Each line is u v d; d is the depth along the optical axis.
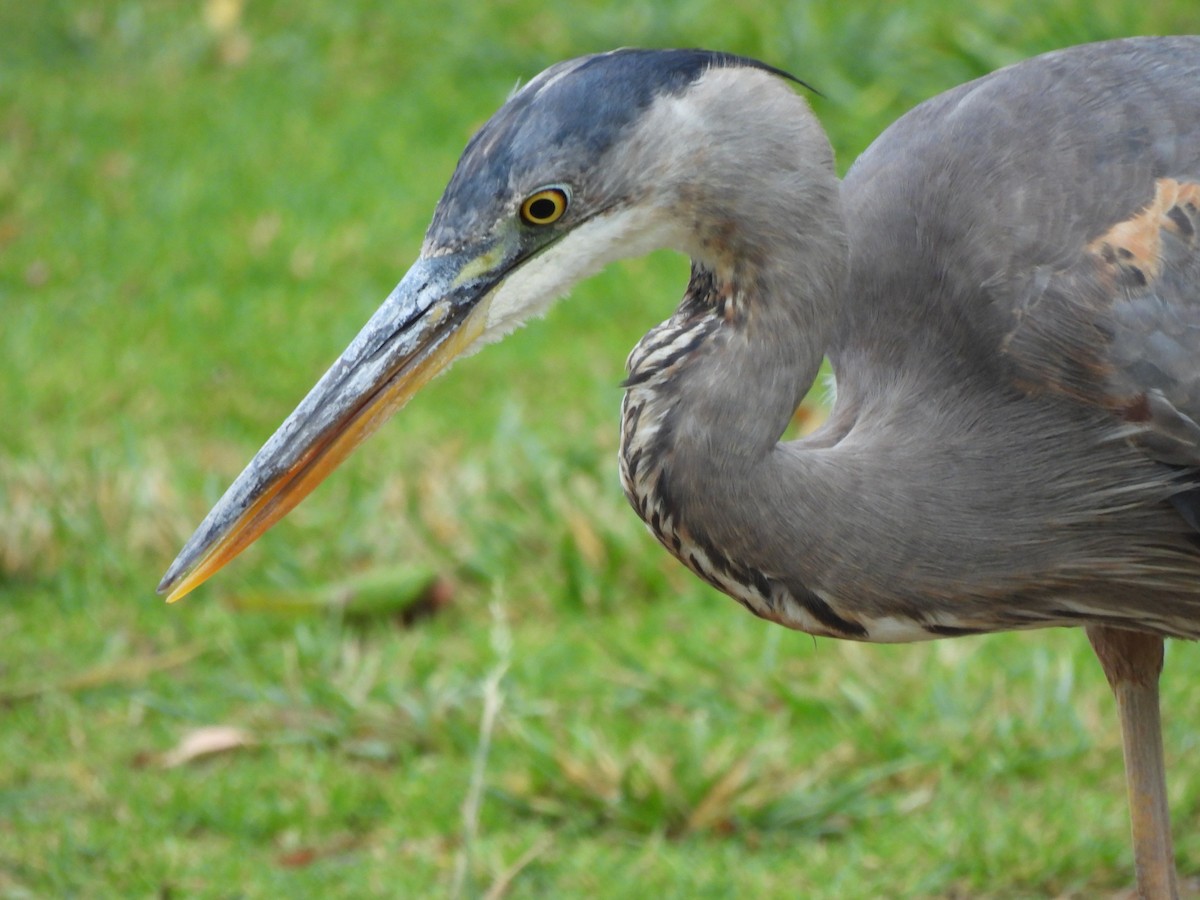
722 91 6.19
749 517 6.37
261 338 13.67
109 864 8.37
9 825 8.71
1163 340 6.48
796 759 9.00
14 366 13.34
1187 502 6.68
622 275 14.15
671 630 10.23
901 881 8.08
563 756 8.80
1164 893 7.16
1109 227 6.55
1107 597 6.90
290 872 8.34
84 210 15.85
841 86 15.62
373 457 11.99
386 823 8.73
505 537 10.92
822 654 9.81
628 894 8.03
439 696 9.49
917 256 6.89
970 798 8.65
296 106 17.47
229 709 9.75
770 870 8.23
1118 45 7.15
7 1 20.12
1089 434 6.64
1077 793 8.63
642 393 6.44
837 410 7.07
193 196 15.88
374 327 6.31
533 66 17.33
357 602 10.48
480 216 6.20
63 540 11.26
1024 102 6.96
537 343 13.33
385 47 18.38
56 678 10.02
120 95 18.03
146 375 13.21
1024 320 6.58
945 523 6.58
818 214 6.29
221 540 6.37
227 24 19.02
